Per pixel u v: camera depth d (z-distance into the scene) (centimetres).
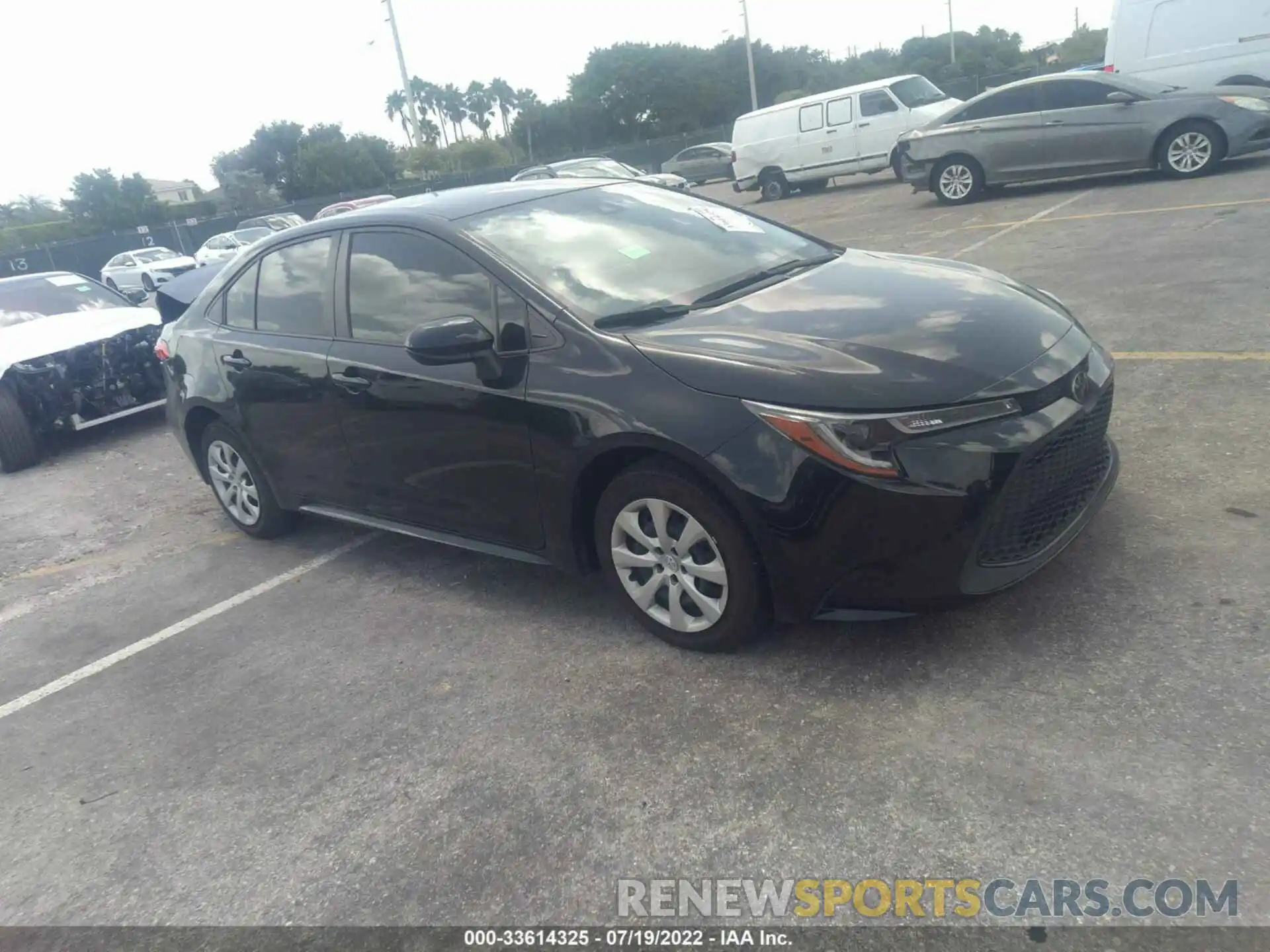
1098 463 325
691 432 296
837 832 245
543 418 334
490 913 241
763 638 334
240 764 323
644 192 449
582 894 241
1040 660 294
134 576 512
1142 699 269
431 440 379
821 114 1970
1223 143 1108
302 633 410
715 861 244
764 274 383
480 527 383
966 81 3788
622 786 276
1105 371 328
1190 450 411
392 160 6116
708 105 7319
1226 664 275
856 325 316
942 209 1339
